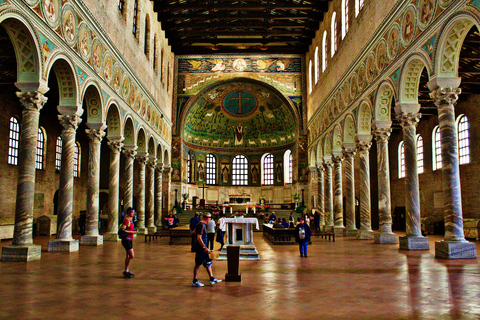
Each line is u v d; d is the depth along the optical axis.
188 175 45.12
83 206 34.47
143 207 28.31
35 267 11.51
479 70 19.66
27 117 13.23
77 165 34.06
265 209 40.62
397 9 17.02
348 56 25.06
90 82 17.36
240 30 37.00
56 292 7.98
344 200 35.84
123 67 22.38
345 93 25.64
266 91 42.88
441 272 10.30
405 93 16.83
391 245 18.50
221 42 38.59
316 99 35.62
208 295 7.68
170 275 10.18
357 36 23.19
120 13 21.88
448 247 12.90
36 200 27.56
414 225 16.53
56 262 12.62
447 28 13.02
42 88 13.30
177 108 40.06
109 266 11.80
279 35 36.41
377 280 9.25
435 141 28.48
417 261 12.55
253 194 48.41
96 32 18.03
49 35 13.65
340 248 17.52
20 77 13.16
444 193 13.58
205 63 40.62
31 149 13.24
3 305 6.89
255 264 12.34
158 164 34.56
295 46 40.56
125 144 24.67
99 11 18.52
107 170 38.19
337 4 27.98
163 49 35.12
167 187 38.19
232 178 48.94
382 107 19.77
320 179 34.88
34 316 6.18
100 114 18.88
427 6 14.39
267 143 48.44
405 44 16.27
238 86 43.38
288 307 6.71
